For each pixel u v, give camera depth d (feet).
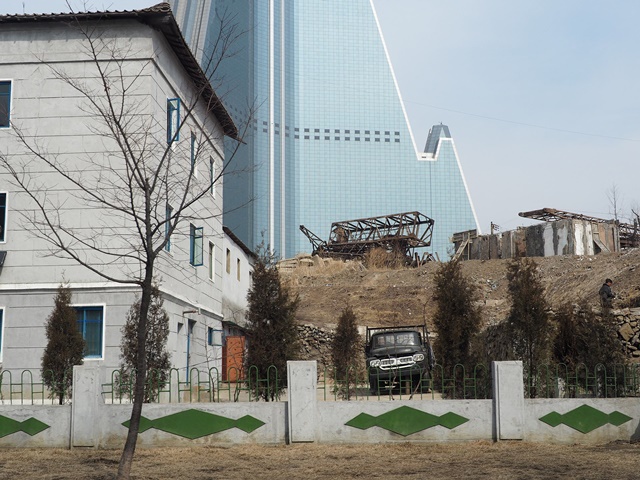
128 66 70.03
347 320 78.64
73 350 57.67
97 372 44.14
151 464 38.55
